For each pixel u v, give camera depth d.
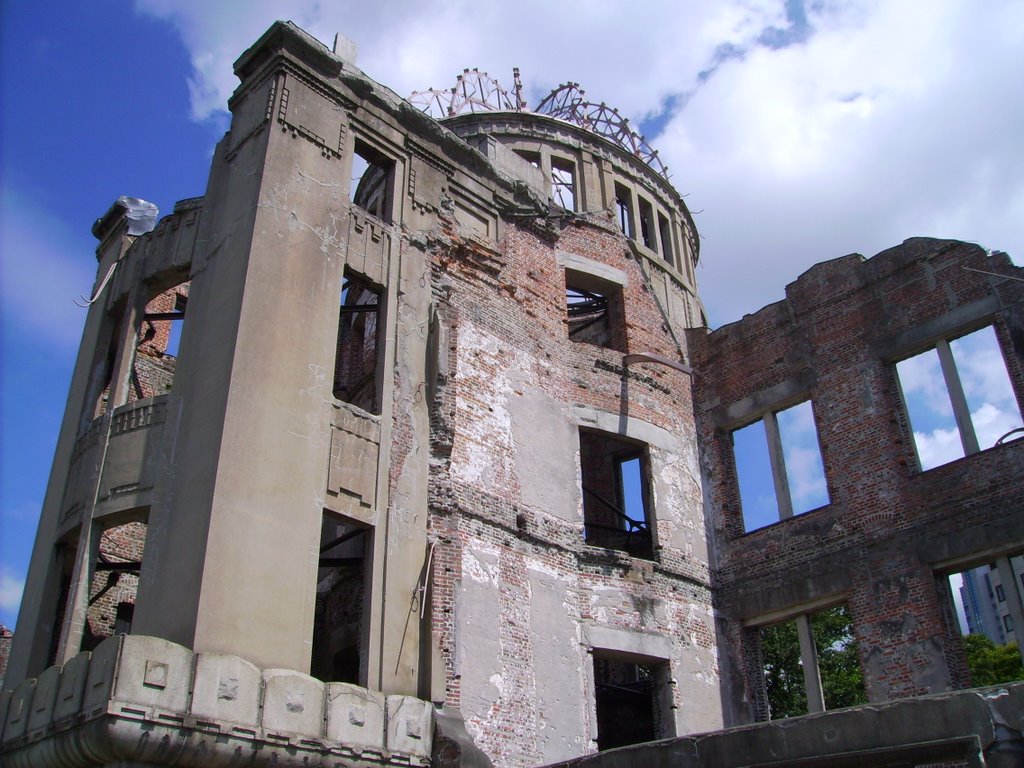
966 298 17.69
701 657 18.14
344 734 11.71
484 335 17.56
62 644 12.84
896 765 9.45
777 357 20.56
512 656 15.05
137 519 13.80
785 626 31.06
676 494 19.72
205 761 10.42
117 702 9.87
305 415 13.65
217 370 13.30
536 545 16.56
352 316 20.91
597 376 19.53
